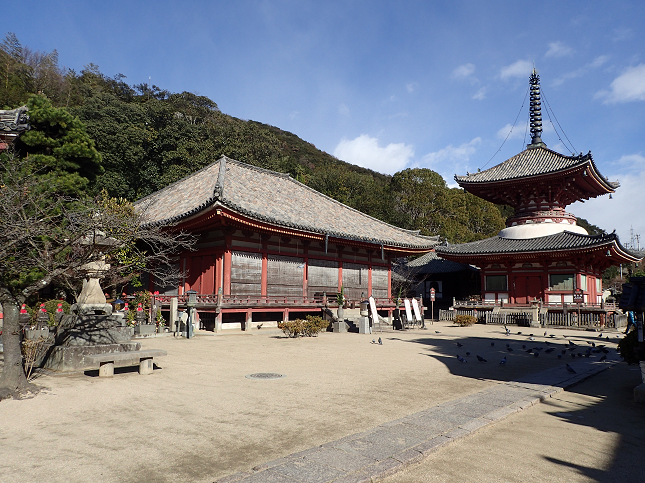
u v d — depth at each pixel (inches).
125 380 403.2
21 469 200.1
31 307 760.3
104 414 293.0
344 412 309.7
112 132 1929.1
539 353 709.3
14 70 2250.2
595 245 1385.3
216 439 247.3
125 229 488.7
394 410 318.7
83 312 482.0
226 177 1097.4
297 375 450.3
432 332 1113.4
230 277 949.2
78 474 195.3
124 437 247.6
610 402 375.6
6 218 361.4
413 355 634.8
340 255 1242.0
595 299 1728.6
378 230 1364.4
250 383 405.1
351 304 1194.6
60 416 286.2
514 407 333.1
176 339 781.3
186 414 296.5
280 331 970.1
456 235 2684.5
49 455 218.2
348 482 189.0
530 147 1861.5
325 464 208.8
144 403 323.0
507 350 741.9
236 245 969.5
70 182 984.3
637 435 281.1
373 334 987.9
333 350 663.8
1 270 354.3
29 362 445.4
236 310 922.7
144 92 3230.8
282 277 1069.1
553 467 222.8
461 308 1658.5
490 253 1588.3
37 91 2230.6
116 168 1977.1
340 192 2731.3
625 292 422.6
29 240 373.7
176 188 1231.5
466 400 353.4
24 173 578.6
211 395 353.1
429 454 233.3
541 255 1510.8
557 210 1675.7
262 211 972.6
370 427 275.1
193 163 2094.0
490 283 1711.4
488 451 243.8
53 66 2544.3
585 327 1320.1
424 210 2832.2
